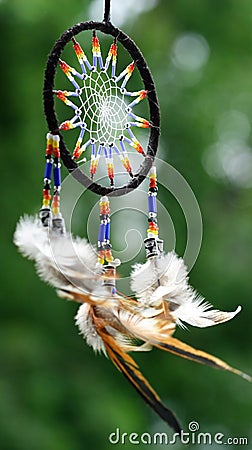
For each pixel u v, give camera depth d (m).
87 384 12.42
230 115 15.10
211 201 15.02
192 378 13.55
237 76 14.82
